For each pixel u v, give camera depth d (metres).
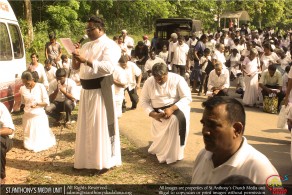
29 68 8.73
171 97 5.93
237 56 13.23
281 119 6.93
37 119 6.64
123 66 9.27
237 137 2.14
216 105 2.12
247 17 36.69
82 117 5.54
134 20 30.09
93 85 5.42
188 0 33.84
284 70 10.70
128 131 7.67
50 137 6.86
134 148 6.70
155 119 5.89
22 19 21.11
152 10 30.44
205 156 2.31
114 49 5.43
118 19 28.77
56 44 11.33
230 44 18.30
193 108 10.13
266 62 11.08
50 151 6.62
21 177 5.40
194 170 2.43
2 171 5.10
